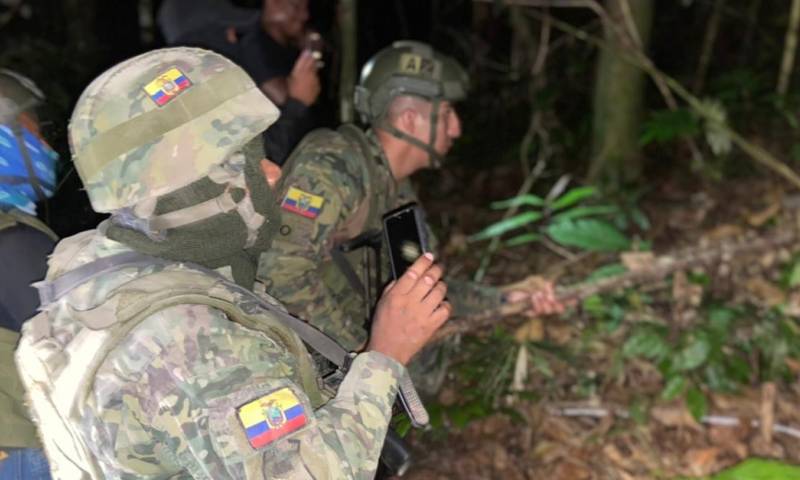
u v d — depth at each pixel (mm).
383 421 1331
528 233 4473
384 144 2322
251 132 1262
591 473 2938
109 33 6641
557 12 5934
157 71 1278
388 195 2303
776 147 4973
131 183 1229
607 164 4516
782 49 5746
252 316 1280
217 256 1331
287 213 2094
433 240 2551
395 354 1546
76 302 1259
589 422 3146
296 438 1194
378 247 2248
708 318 3459
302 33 3146
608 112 4449
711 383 3238
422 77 2295
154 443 1202
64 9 6422
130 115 1242
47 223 1797
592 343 3482
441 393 3223
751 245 3430
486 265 4258
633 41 4219
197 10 3188
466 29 6375
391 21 6117
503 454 3023
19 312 1577
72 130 1285
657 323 3434
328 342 1498
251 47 3104
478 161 5418
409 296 1548
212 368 1189
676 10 6277
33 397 1323
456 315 2568
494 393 3211
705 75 5930
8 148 1655
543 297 2553
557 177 5051
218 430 1162
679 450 2998
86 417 1208
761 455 2963
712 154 4930
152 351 1192
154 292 1227
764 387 3037
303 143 2221
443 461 2994
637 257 3227
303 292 2115
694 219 4387
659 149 5094
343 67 3475
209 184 1271
